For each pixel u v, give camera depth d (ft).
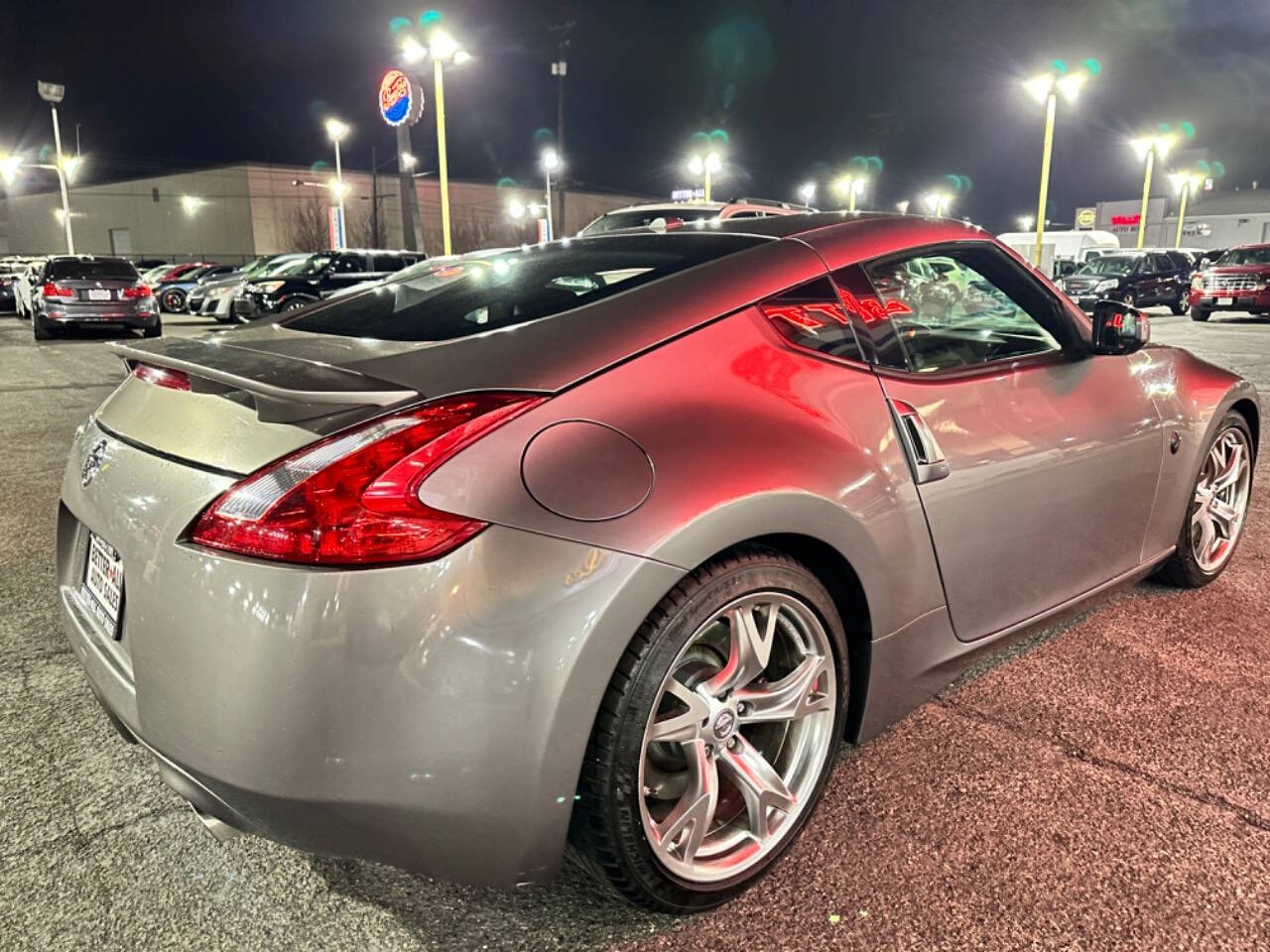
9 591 11.48
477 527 4.66
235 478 4.89
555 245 8.25
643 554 4.95
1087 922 5.65
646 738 5.18
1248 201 191.62
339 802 4.66
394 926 5.78
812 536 5.78
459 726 4.62
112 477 5.67
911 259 7.41
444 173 64.13
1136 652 9.43
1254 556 12.33
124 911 5.89
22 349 44.80
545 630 4.71
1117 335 8.29
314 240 202.80
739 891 5.91
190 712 4.83
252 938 5.66
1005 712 8.24
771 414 5.88
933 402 6.91
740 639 5.64
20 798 7.13
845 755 7.59
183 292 86.94
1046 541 7.91
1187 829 6.55
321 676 4.55
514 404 5.04
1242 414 11.08
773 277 6.49
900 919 5.71
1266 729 7.90
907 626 6.72
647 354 5.63
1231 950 5.40
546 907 5.94
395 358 5.49
